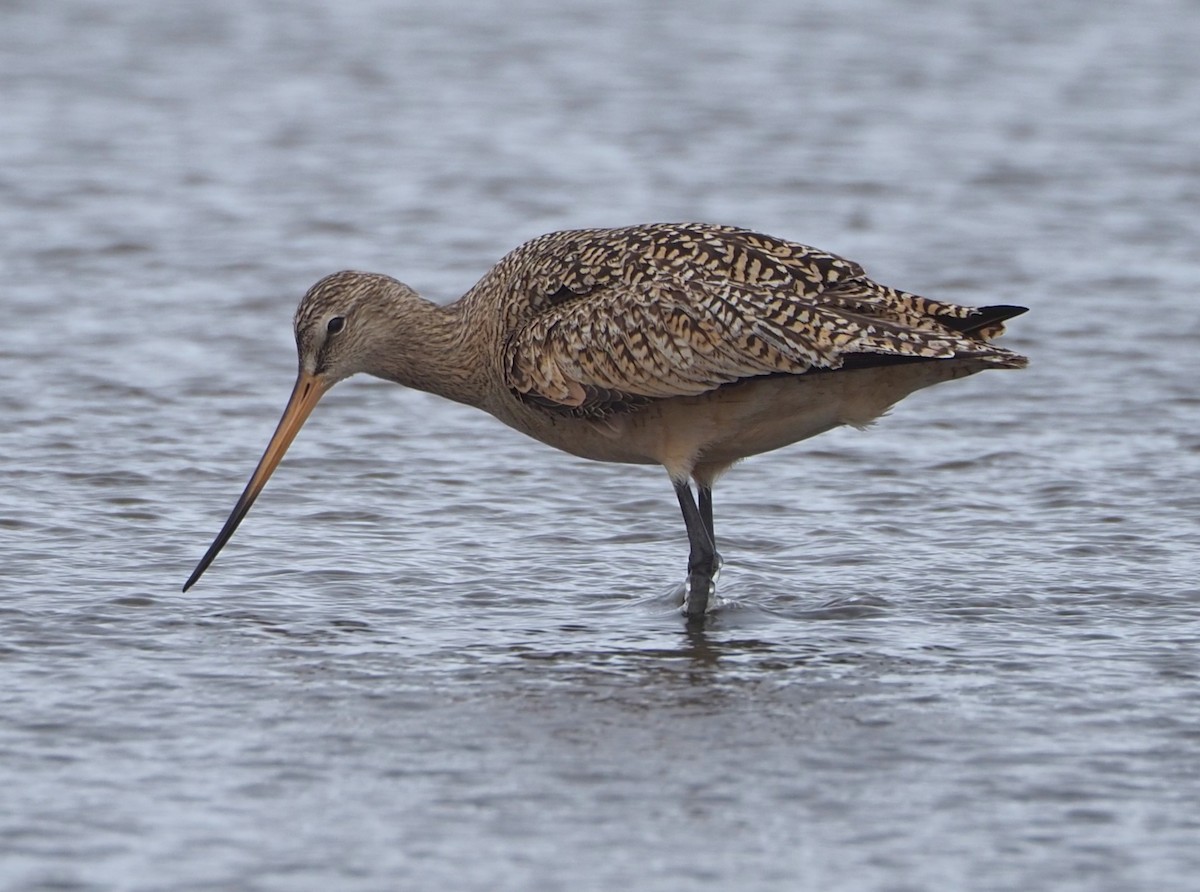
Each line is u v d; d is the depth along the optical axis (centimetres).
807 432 1677
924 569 1764
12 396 2253
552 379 1684
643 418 1680
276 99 3978
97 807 1223
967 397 2328
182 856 1156
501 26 4712
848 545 1838
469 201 3234
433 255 2912
